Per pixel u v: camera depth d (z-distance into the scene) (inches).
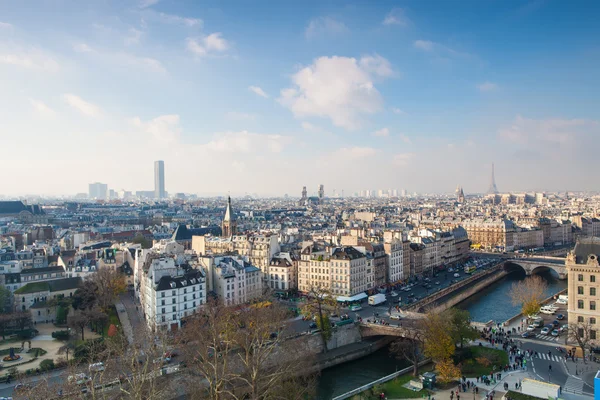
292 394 7578.7
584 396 7421.3
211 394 7091.5
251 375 7780.5
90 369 7190.0
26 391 6815.9
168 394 7701.8
